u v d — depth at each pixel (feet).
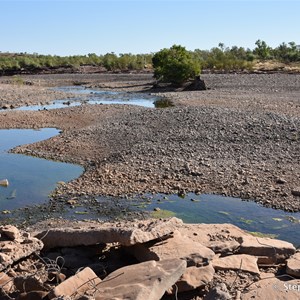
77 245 22.21
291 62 220.43
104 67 245.65
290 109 76.28
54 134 64.69
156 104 97.35
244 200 34.86
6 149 55.42
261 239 24.27
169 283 17.69
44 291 18.21
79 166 46.52
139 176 40.75
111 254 22.38
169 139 53.36
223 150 47.65
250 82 136.46
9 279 19.47
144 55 261.03
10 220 32.76
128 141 54.44
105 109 84.48
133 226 23.61
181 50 150.51
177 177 40.06
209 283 19.40
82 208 34.63
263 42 257.14
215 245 23.06
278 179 37.88
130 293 16.55
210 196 35.96
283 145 48.42
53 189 39.45
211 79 149.69
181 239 22.54
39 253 22.16
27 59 247.70
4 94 121.08
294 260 21.75
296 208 32.73
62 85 167.02
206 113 67.36
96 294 17.16
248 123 58.23
